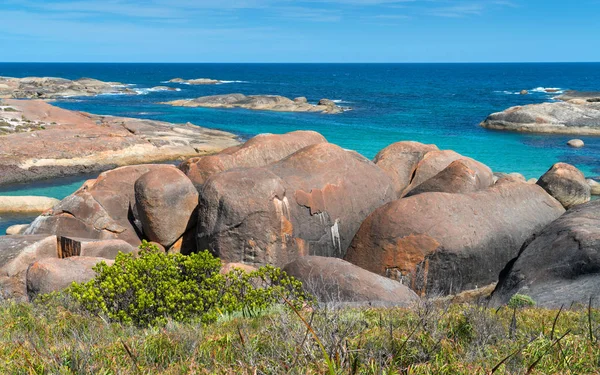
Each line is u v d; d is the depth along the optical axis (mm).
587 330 6945
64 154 35594
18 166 33312
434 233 14398
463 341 5973
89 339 6660
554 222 15273
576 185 23953
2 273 12789
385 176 17469
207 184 14828
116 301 8789
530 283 13352
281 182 14977
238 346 5738
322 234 15500
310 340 5148
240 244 14398
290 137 18984
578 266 12789
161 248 15500
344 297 12062
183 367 5352
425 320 6277
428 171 19328
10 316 8523
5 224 23969
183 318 8383
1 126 40875
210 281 9125
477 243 14766
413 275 14219
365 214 16500
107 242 13742
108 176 17078
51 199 26547
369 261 14656
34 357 5660
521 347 5543
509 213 15914
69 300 9148
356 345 5344
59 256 13797
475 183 17312
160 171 15750
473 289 14836
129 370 5273
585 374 5164
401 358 5172
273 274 10164
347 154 17078
